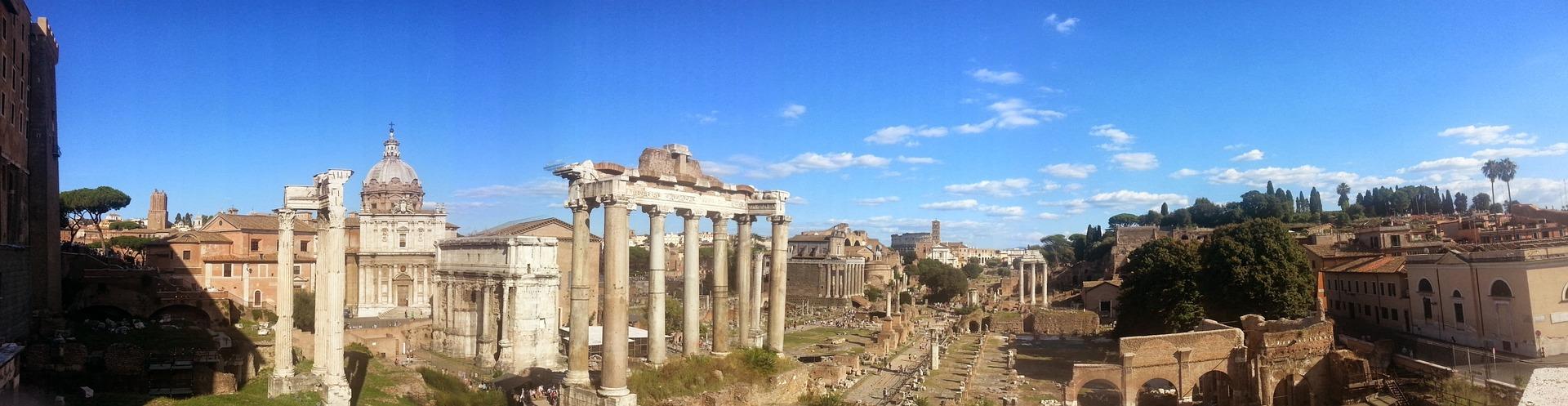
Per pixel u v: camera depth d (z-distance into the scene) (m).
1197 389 81.00
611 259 45.91
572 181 49.06
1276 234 93.31
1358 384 72.12
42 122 73.38
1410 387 71.62
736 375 54.53
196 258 108.38
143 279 83.50
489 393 62.50
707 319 130.75
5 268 58.22
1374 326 92.31
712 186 56.59
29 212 70.69
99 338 65.25
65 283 80.50
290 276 53.06
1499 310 69.94
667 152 53.34
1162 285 98.69
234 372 59.81
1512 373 62.22
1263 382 72.50
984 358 106.38
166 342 64.88
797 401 57.44
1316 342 75.12
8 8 63.66
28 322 64.44
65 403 46.44
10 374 40.25
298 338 73.56
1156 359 70.50
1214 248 95.19
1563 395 41.16
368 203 147.75
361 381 61.62
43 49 73.81
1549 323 66.44
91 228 153.38
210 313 85.31
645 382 49.50
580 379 48.31
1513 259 68.12
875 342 120.56
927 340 127.94
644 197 50.06
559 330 100.12
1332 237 133.88
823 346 119.81
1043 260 184.12
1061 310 158.12
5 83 63.31
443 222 126.94
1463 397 61.06
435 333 101.75
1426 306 81.12
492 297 92.25
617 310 45.97
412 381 63.06
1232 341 73.62
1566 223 120.69
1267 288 88.31
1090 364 70.69
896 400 71.81
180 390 53.03
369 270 123.50
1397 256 96.00
